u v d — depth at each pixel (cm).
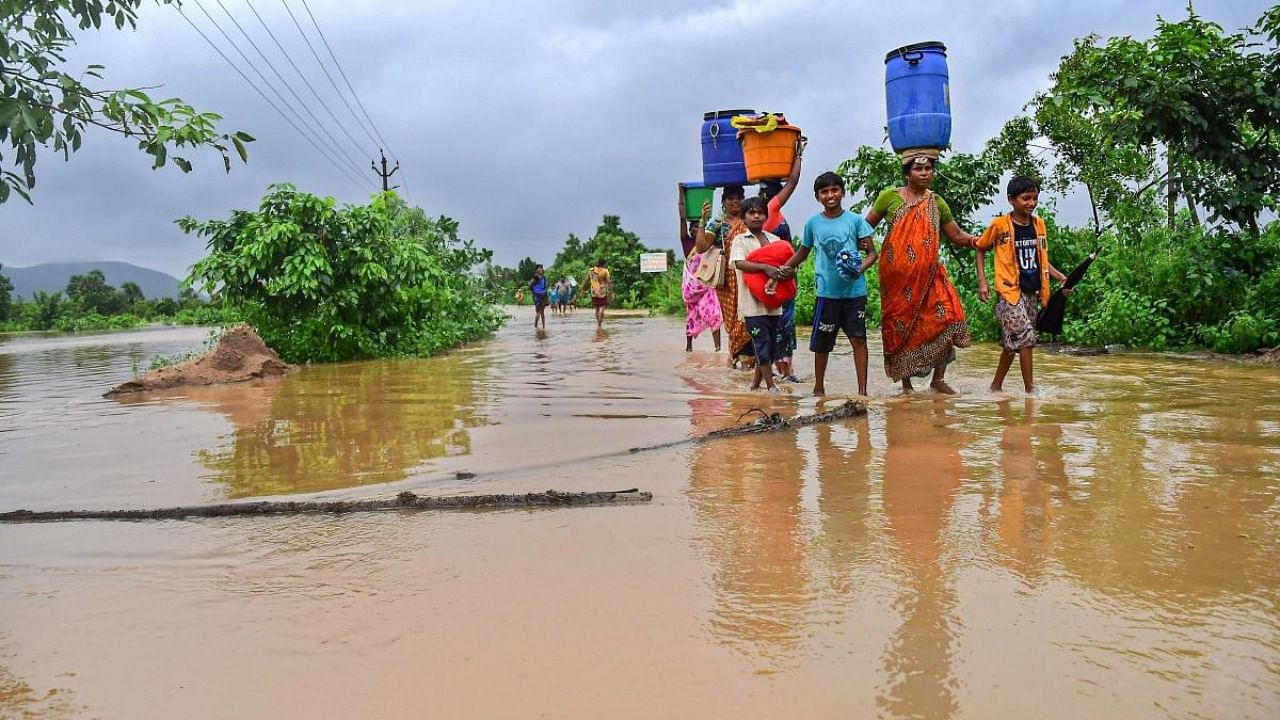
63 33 414
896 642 214
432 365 1061
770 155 809
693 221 1134
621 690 193
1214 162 1006
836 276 660
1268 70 979
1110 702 184
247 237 1198
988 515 315
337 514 345
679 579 260
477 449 474
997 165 1436
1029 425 497
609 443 476
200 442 525
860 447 445
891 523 309
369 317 1238
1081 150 1543
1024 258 648
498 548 294
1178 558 266
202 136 409
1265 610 228
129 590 263
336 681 202
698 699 189
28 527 337
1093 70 1028
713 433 486
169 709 191
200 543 310
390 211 1686
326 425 578
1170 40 986
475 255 1727
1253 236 1005
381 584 263
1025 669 199
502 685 197
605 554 284
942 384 665
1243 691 187
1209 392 625
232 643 224
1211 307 988
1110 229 1152
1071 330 1059
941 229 708
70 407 721
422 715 185
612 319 2633
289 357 1164
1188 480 359
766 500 345
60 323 4238
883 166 1429
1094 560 266
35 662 216
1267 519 304
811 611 233
